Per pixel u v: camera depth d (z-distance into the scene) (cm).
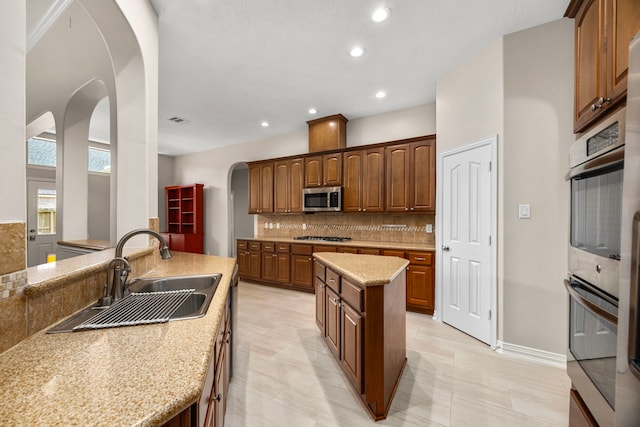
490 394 181
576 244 131
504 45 231
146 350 78
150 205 191
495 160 238
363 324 166
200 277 173
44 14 219
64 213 285
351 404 173
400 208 359
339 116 414
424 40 241
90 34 229
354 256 255
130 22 165
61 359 72
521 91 225
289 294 419
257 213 510
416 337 266
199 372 67
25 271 83
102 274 128
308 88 332
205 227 639
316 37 237
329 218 468
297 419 160
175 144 588
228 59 270
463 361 221
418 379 198
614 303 95
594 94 134
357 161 397
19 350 77
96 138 537
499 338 237
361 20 217
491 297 243
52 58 274
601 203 108
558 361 212
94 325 94
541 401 174
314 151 439
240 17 212
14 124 78
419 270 328
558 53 213
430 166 336
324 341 257
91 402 56
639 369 70
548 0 194
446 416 162
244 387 189
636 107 72
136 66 183
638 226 71
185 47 250
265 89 334
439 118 307
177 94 347
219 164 612
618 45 115
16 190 79
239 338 264
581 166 117
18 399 56
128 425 50
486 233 249
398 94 349
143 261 177
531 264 222
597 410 106
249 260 489
